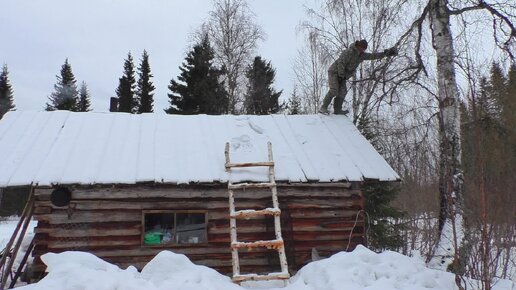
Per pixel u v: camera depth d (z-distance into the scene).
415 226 11.34
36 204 7.54
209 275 6.07
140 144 8.43
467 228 6.91
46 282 5.21
